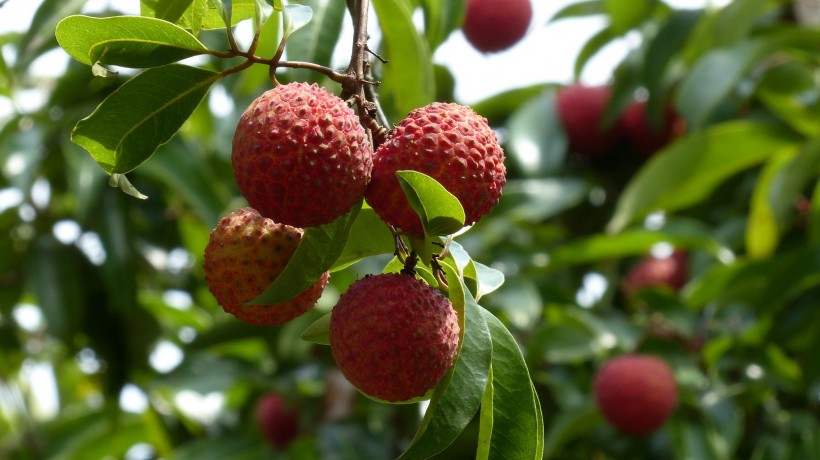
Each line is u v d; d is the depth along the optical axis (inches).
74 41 21.7
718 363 38.9
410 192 21.1
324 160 21.1
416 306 21.5
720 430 37.4
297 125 21.1
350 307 21.6
